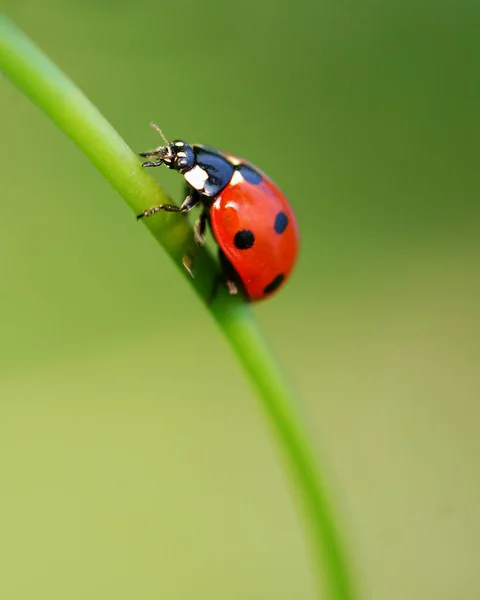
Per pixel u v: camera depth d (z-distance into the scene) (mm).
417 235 144
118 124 134
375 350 135
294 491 88
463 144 147
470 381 131
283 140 145
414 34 154
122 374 125
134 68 138
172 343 128
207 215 92
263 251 91
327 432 125
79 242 135
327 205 144
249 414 125
